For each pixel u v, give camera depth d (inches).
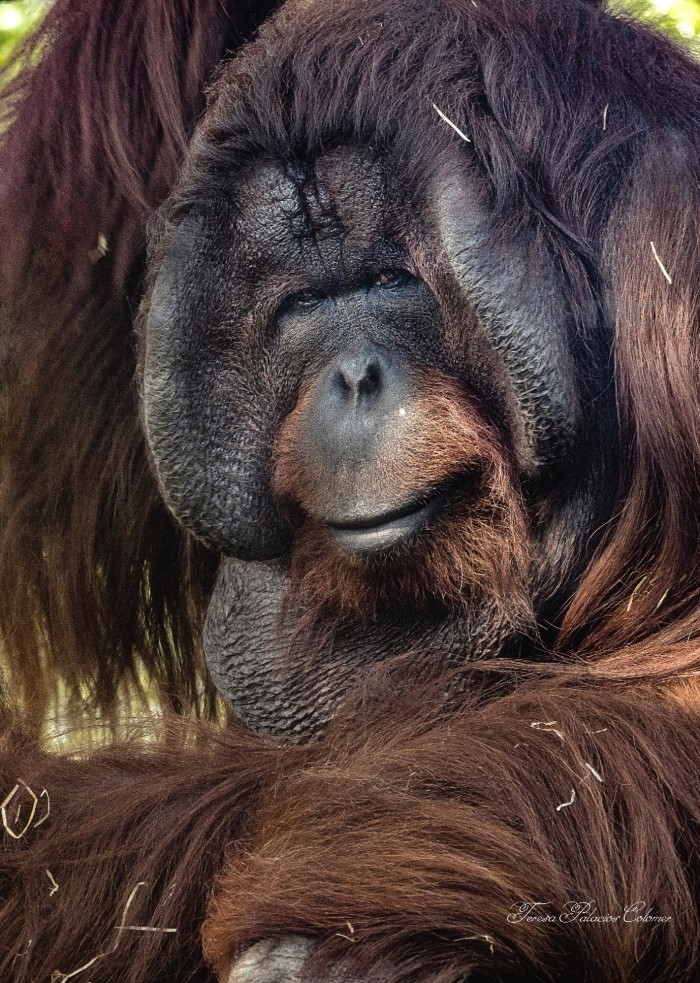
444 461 293.1
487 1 311.3
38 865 295.9
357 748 294.2
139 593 406.9
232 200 304.3
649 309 298.4
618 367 301.0
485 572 304.2
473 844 251.1
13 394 386.9
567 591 311.7
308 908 246.1
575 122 302.0
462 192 285.3
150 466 381.4
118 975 287.9
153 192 346.9
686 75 327.6
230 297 307.0
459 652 313.4
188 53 346.6
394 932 242.2
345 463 295.1
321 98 295.7
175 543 400.2
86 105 352.8
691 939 250.8
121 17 353.1
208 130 305.3
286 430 306.5
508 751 270.5
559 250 293.3
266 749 311.4
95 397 379.2
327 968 238.7
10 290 372.2
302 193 300.5
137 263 356.8
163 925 281.7
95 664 413.4
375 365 296.5
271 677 327.9
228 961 253.6
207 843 287.7
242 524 317.4
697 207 301.3
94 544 397.1
